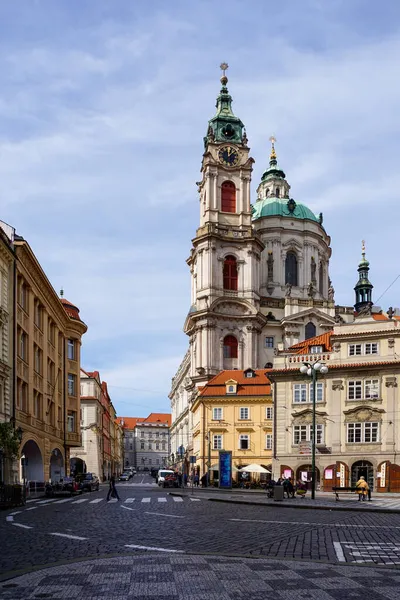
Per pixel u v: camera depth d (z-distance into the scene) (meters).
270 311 111.75
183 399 134.75
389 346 62.06
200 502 42.41
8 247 48.50
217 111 119.12
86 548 18.11
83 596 11.84
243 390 86.44
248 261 109.56
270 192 130.75
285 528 23.75
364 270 122.00
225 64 121.00
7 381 48.47
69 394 76.75
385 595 11.89
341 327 64.56
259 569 14.48
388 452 60.22
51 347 67.81
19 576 13.78
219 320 105.75
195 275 112.56
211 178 112.19
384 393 61.47
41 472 60.47
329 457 62.31
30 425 55.72
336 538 20.56
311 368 45.97
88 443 112.31
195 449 96.06
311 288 116.94
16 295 50.94
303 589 12.41
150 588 12.48
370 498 44.12
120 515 30.12
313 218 123.12
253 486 72.75
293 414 64.25
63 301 79.81
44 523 26.38
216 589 12.40
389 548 18.17
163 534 21.44
